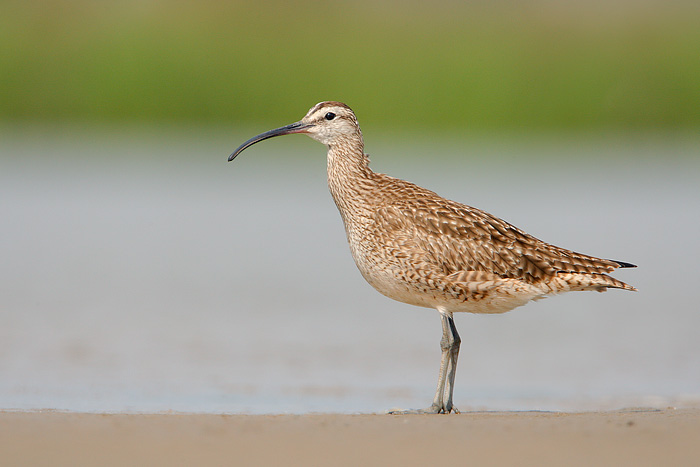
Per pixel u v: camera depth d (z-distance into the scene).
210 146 33.88
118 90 35.97
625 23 38.66
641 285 17.38
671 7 40.00
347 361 12.67
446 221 10.06
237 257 19.34
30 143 33.69
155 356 12.45
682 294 16.72
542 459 6.93
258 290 16.80
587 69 36.78
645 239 20.55
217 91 36.12
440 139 36.12
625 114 36.78
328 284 17.47
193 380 11.38
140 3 38.09
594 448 7.17
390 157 31.42
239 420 8.16
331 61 36.31
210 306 15.58
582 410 10.21
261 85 36.19
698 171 29.72
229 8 37.94
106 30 36.59
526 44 37.69
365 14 38.81
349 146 11.02
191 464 6.80
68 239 20.52
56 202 24.53
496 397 11.06
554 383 11.82
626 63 37.12
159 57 36.22
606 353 13.26
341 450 7.15
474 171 28.97
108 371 11.66
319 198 25.64
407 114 36.03
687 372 12.25
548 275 9.96
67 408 9.68
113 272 17.78
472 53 36.94
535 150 34.31
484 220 10.13
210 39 36.72
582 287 9.97
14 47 36.03
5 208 23.69
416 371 12.31
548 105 36.53
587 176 28.70
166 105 36.03
